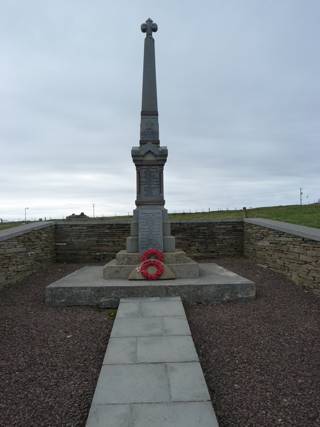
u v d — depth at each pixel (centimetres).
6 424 300
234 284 676
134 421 289
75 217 2277
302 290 749
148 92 862
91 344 477
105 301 661
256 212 2481
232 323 549
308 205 2706
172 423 286
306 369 395
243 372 390
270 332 509
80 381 376
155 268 738
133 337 471
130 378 362
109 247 1237
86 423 287
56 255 1240
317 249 698
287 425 296
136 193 845
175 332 488
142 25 873
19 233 918
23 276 943
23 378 382
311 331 511
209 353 441
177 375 368
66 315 605
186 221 1255
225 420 303
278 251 910
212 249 1254
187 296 669
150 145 836
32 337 503
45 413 316
